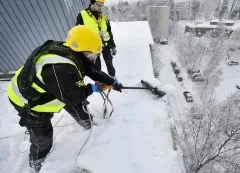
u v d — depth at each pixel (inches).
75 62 75.4
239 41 1189.7
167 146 108.3
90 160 102.2
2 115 143.4
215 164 261.7
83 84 85.1
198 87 852.0
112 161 101.3
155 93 140.9
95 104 138.1
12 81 86.7
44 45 77.9
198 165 228.5
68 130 122.2
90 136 114.4
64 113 133.6
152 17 1321.4
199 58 984.3
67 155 108.3
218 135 257.9
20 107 86.5
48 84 71.9
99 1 127.2
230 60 1114.7
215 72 916.0
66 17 196.7
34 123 88.3
